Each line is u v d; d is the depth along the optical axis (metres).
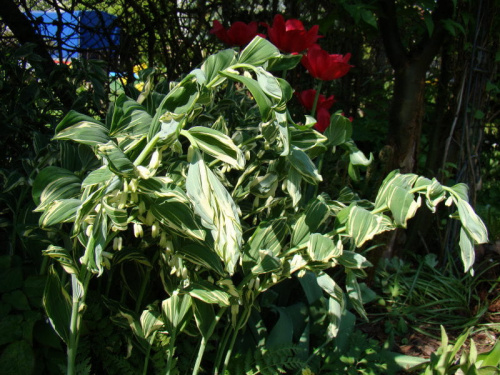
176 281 1.55
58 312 1.32
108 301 1.53
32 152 2.00
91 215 1.25
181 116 1.18
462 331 2.34
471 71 2.77
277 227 1.50
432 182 1.39
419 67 2.64
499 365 1.64
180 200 1.16
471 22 2.74
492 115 3.09
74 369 1.36
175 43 3.62
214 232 1.09
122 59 3.56
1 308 1.48
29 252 1.64
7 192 1.75
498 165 3.76
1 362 1.42
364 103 3.73
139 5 3.55
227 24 3.59
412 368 1.72
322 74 1.90
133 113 1.29
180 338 1.72
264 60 1.26
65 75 2.25
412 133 2.67
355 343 1.86
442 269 2.84
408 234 2.95
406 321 2.39
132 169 1.12
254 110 1.89
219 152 1.11
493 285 2.60
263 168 1.75
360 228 1.38
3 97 2.30
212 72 1.22
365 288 2.26
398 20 2.84
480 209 3.20
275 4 3.51
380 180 2.49
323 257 1.41
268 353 1.63
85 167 1.50
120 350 1.65
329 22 2.88
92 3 3.51
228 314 1.63
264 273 1.52
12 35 3.28
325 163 2.53
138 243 1.70
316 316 1.96
